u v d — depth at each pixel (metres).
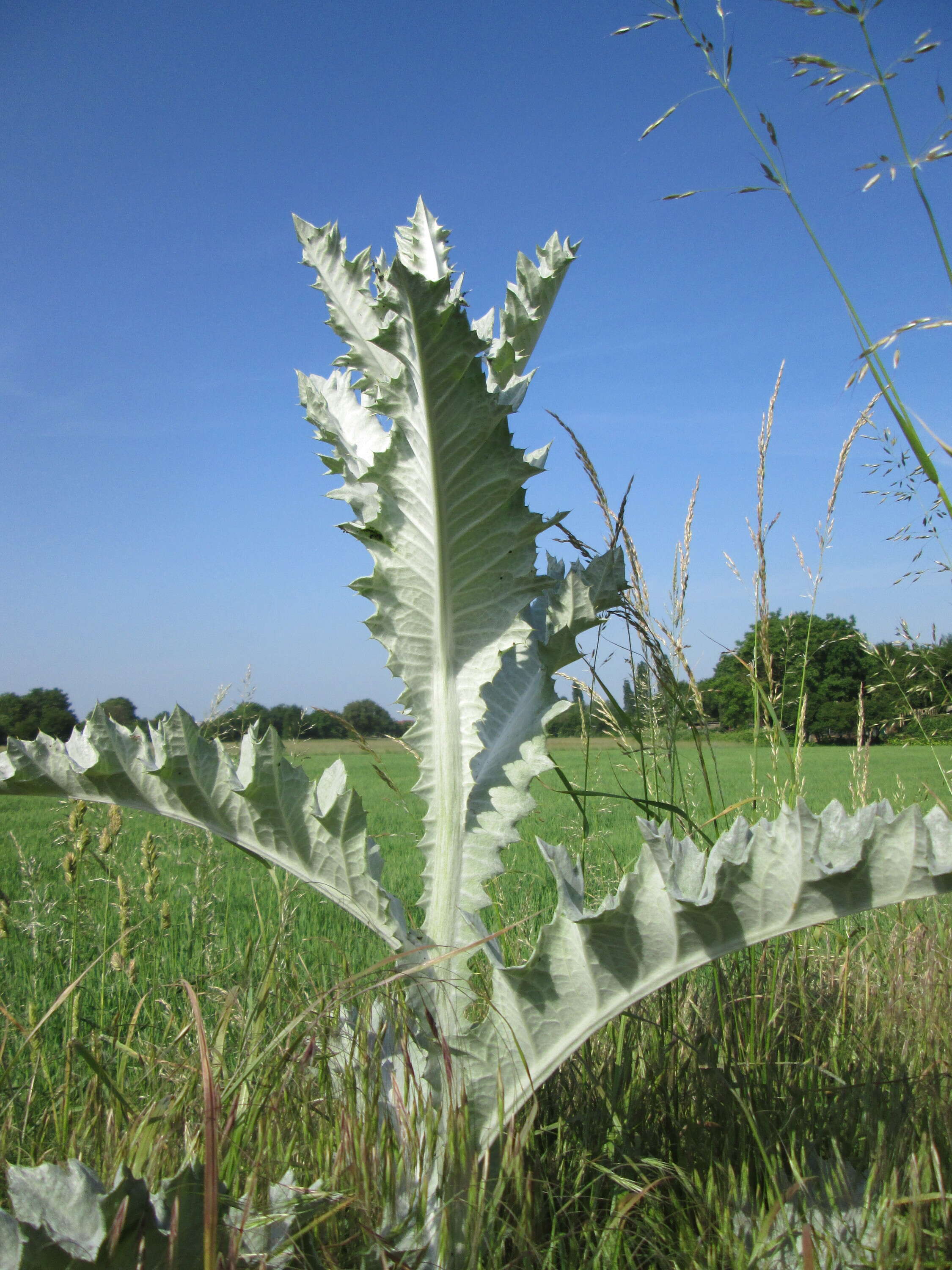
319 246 1.47
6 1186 1.29
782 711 2.79
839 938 2.64
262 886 3.65
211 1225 0.95
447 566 1.29
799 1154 1.47
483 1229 1.17
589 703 2.23
